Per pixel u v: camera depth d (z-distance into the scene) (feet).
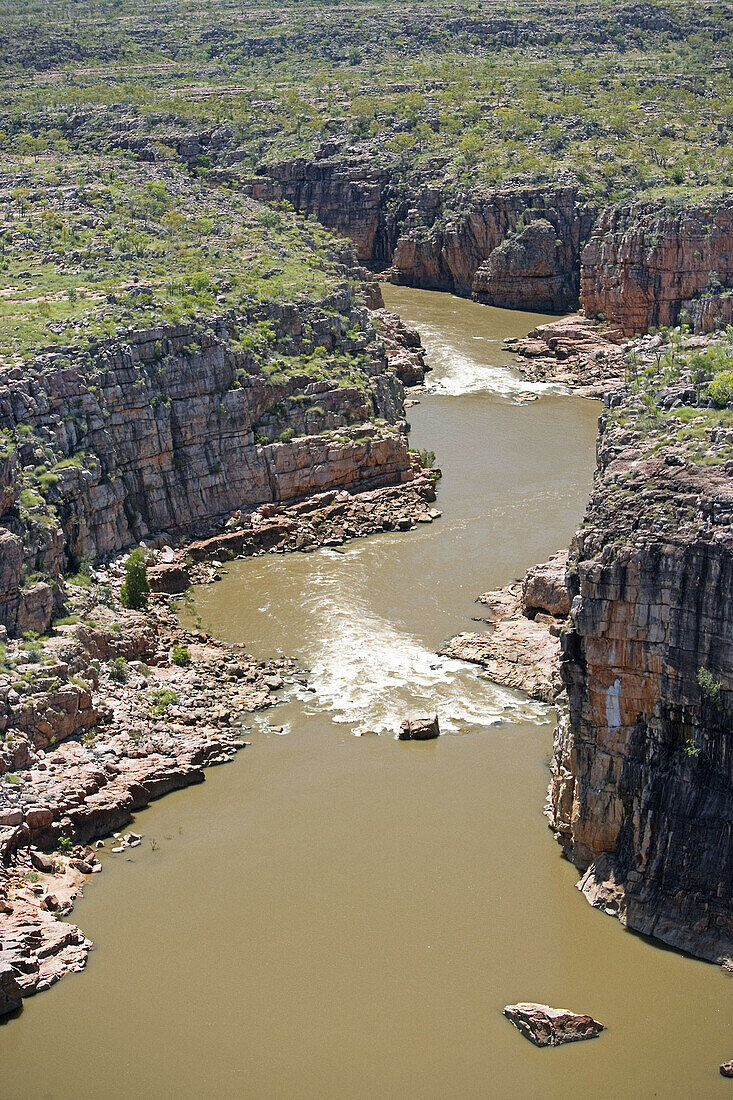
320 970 245.86
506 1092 222.07
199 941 252.83
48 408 377.91
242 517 413.80
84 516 374.43
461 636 353.51
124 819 284.82
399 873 268.41
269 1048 231.09
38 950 247.29
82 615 338.95
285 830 282.36
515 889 262.26
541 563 393.29
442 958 247.29
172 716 316.81
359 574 390.42
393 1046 230.68
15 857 265.75
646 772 252.01
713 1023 231.50
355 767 303.07
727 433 267.18
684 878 246.88
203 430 414.00
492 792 293.02
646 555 245.86
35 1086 224.94
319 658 346.33
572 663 257.14
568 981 240.94
